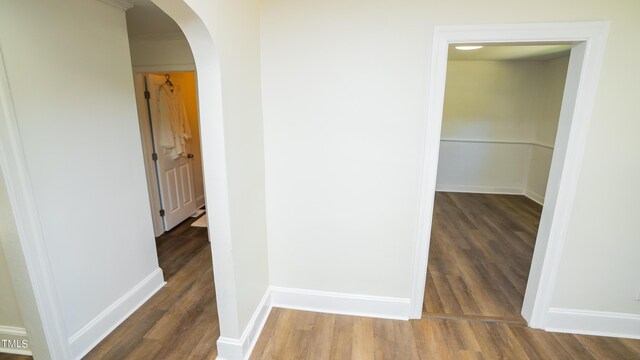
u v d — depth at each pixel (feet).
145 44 10.34
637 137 5.67
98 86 6.35
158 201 12.09
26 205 4.96
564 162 5.97
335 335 6.68
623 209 6.02
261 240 6.91
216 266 5.51
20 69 4.85
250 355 6.13
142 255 7.83
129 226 7.37
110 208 6.77
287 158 6.79
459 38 5.70
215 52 4.55
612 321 6.58
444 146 17.61
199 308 7.57
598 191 5.99
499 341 6.49
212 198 5.21
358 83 6.19
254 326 6.47
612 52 5.39
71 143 5.76
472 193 17.81
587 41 5.40
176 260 10.05
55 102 5.44
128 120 7.27
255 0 5.94
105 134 6.57
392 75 6.04
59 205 5.56
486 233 12.21
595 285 6.48
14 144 4.76
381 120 6.29
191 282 8.75
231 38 5.01
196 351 6.19
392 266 7.03
